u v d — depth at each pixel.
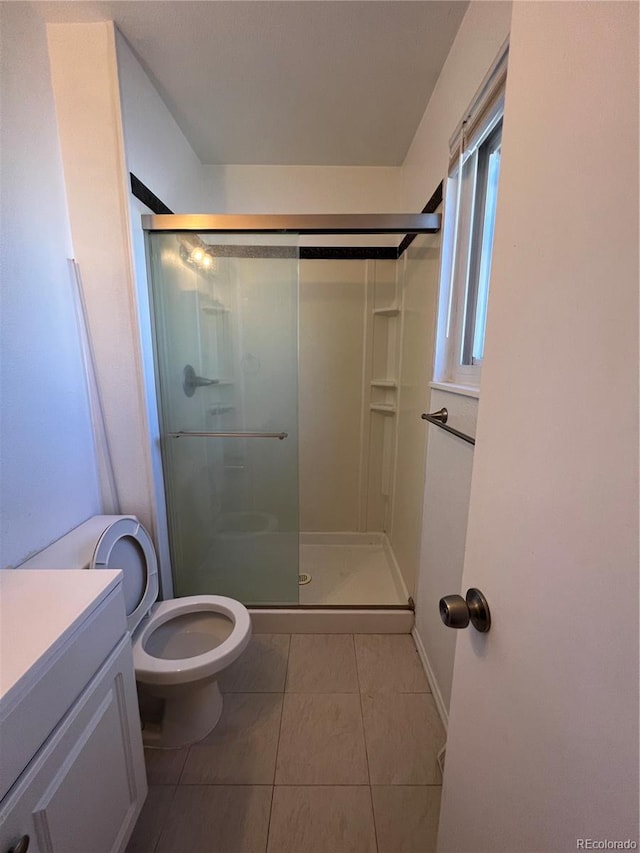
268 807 1.02
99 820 0.76
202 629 1.33
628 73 0.30
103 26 1.09
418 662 1.53
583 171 0.35
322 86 1.37
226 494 1.81
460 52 1.11
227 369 1.72
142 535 1.29
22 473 1.00
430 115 1.44
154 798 1.04
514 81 0.48
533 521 0.43
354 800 1.04
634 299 0.29
